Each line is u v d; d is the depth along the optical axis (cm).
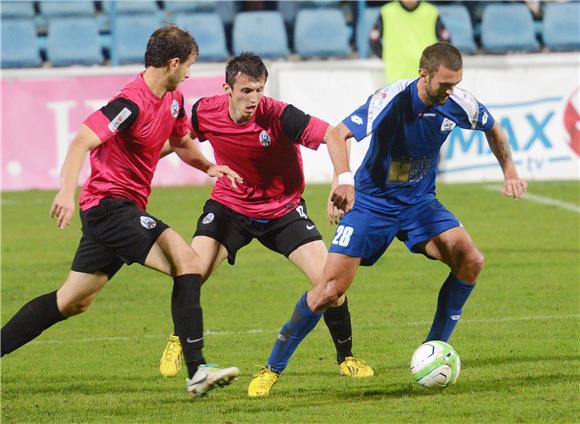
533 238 3878
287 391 2034
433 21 4850
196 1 5888
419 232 2055
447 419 1759
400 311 2808
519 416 1761
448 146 5184
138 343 2541
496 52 5838
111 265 1953
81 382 2162
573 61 5147
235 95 2028
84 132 1828
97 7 5916
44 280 3381
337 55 5809
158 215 4444
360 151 4856
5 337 1977
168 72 1888
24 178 5238
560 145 5181
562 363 2166
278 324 2719
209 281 3338
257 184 2184
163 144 1964
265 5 5959
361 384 2072
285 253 2189
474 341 2416
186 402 1966
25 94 5181
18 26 5759
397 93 1939
